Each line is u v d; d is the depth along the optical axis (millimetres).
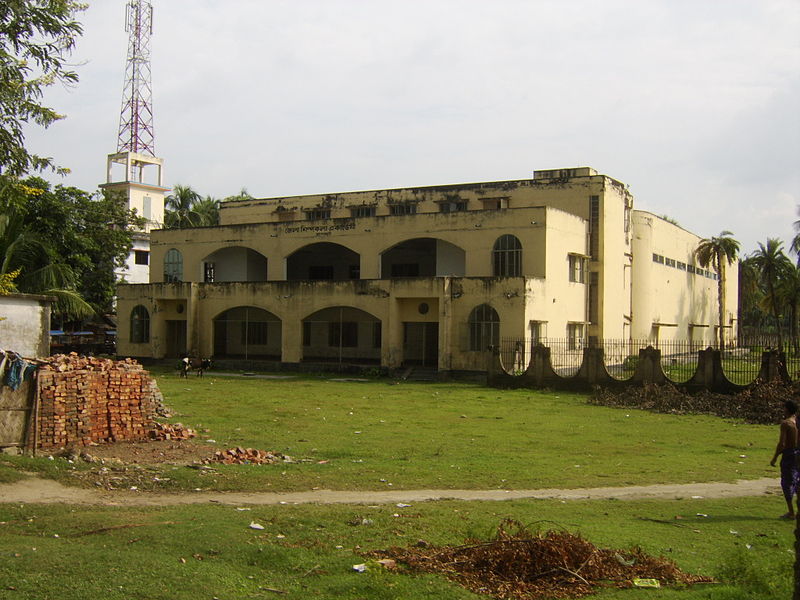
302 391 30656
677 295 56469
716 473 14648
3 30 15750
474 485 12961
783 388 25297
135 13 65125
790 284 63688
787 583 7320
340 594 7105
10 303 17797
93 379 16125
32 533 8922
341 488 12430
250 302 42656
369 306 39062
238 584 7324
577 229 40625
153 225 60438
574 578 7609
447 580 7512
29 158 16547
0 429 14133
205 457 15078
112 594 6891
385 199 46219
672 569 8016
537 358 31906
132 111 64562
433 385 33875
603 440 18984
